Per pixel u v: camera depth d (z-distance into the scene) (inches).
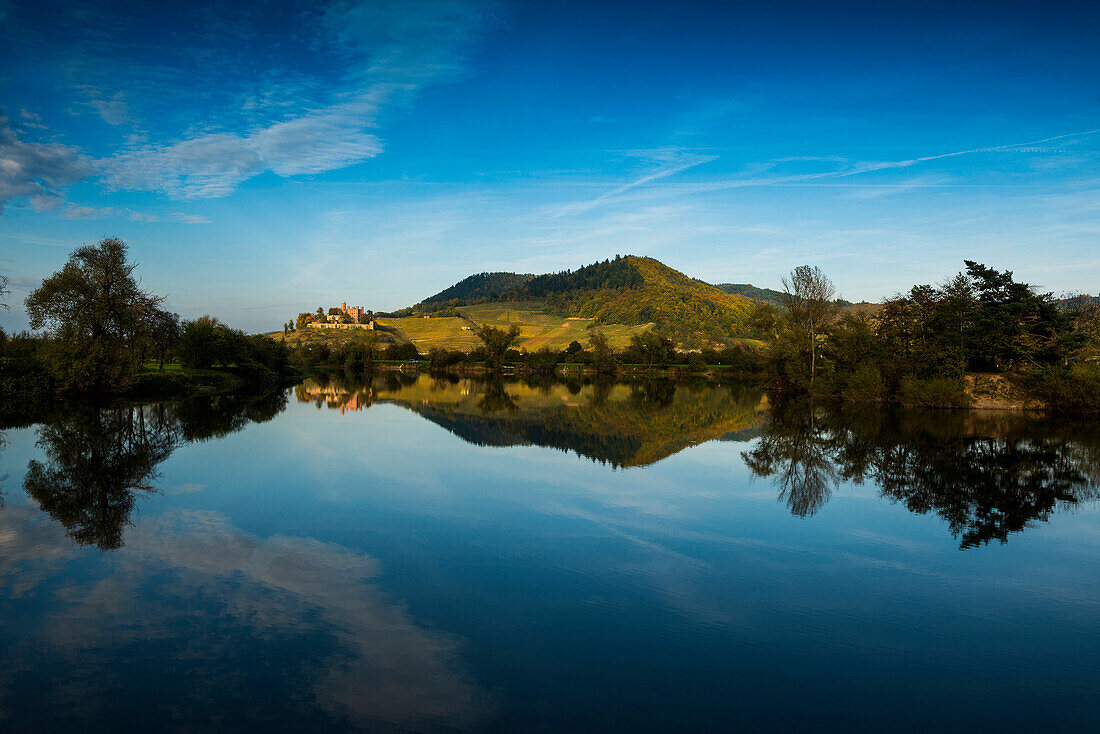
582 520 674.8
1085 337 1889.8
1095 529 668.7
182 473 897.5
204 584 476.1
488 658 369.1
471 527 641.0
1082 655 388.5
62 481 834.2
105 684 334.0
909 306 2177.7
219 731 295.0
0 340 2118.6
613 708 319.6
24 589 461.7
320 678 342.6
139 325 2050.9
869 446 1243.8
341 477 883.4
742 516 705.6
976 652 391.2
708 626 419.8
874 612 449.7
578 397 2711.6
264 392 2721.5
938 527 670.5
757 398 2635.3
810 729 305.4
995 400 1911.9
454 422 1656.0
